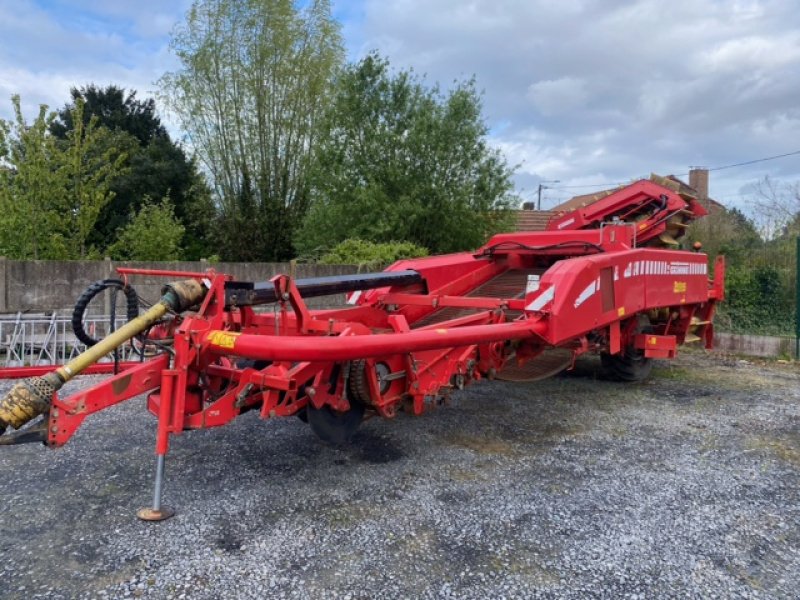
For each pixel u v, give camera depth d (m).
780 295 11.17
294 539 3.37
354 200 12.68
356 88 12.86
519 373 5.66
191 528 3.48
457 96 12.85
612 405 6.46
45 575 2.98
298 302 4.25
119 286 4.14
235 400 3.85
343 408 4.08
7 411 3.21
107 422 5.51
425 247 12.93
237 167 18.73
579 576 3.04
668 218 7.80
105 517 3.60
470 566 3.12
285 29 17.56
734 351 10.07
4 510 3.68
